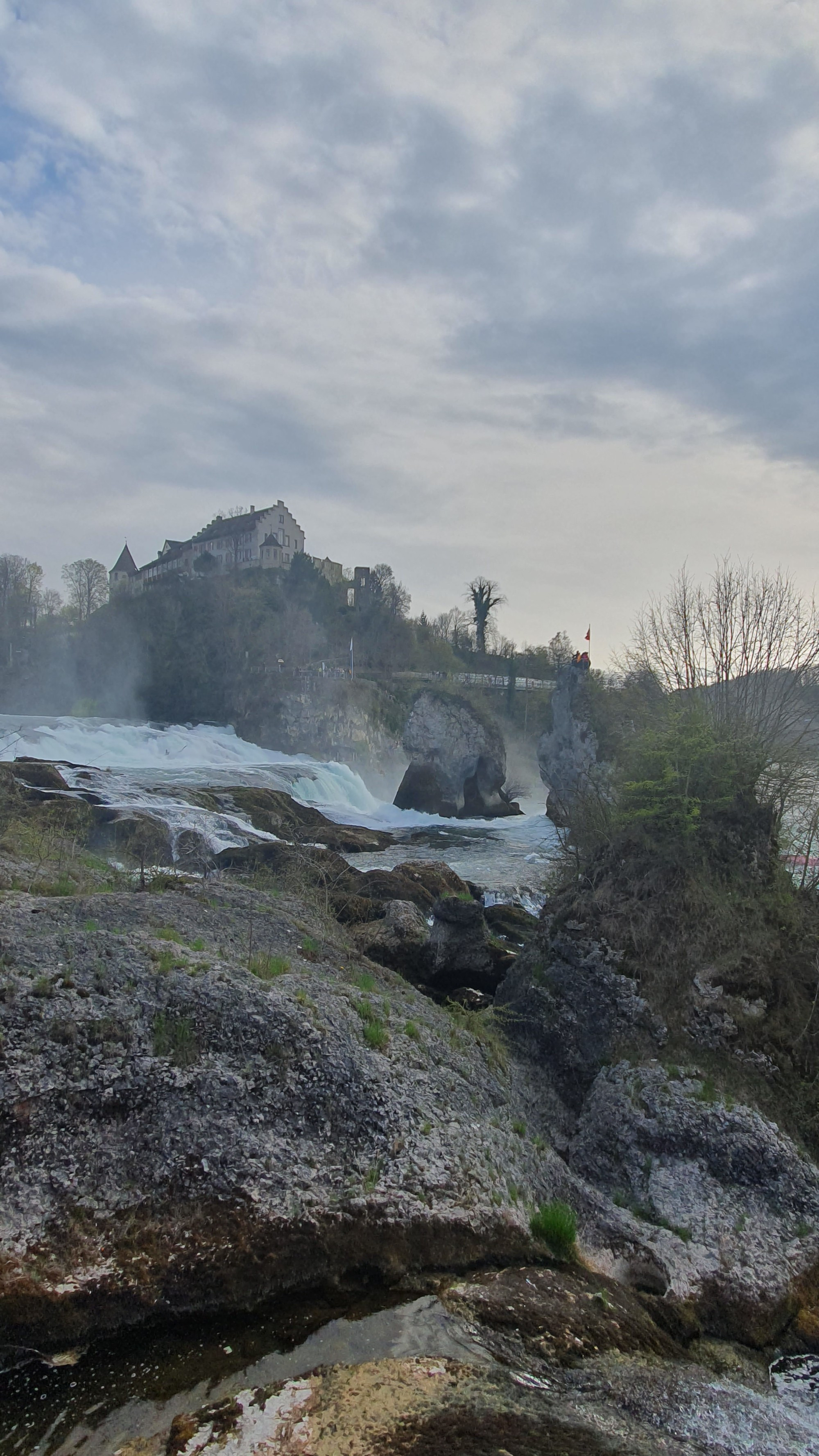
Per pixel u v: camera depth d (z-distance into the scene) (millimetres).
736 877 11594
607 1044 10438
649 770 12539
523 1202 7875
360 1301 6480
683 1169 8867
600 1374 6137
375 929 14914
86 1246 6121
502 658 110938
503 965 14250
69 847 14305
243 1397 5410
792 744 13414
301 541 121000
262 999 8398
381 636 103188
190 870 20688
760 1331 7285
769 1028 10250
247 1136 7184
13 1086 6770
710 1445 5754
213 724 80062
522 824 47688
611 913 11508
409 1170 7492
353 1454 4980
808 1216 8461
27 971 7844
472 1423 5352
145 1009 7891
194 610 88062
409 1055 8945
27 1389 5363
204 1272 6227
